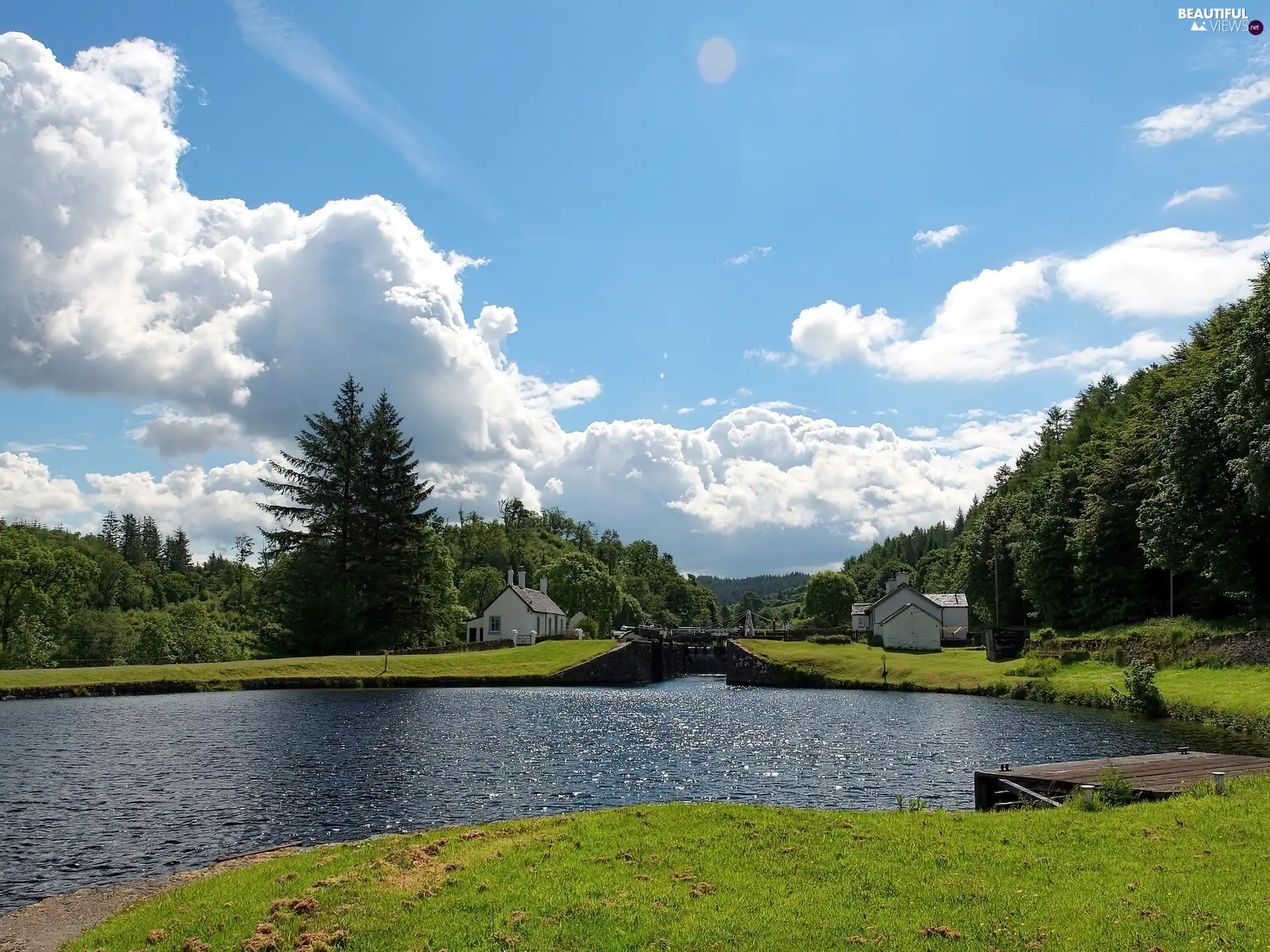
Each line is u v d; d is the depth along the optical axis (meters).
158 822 21.28
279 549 84.38
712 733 38.69
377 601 83.38
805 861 13.45
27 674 59.12
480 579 137.00
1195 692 43.34
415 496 87.75
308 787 25.27
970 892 11.56
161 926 11.82
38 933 13.27
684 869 13.12
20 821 21.39
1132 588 72.06
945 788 25.11
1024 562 89.75
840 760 30.19
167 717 43.47
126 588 154.62
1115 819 15.52
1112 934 9.82
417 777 26.86
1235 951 9.23
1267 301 47.72
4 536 91.56
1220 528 53.91
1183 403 58.31
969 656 81.25
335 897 12.28
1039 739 35.28
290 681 63.88
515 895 11.95
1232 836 13.73
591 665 77.62
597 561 148.00
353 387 88.69
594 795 24.27
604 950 9.92
